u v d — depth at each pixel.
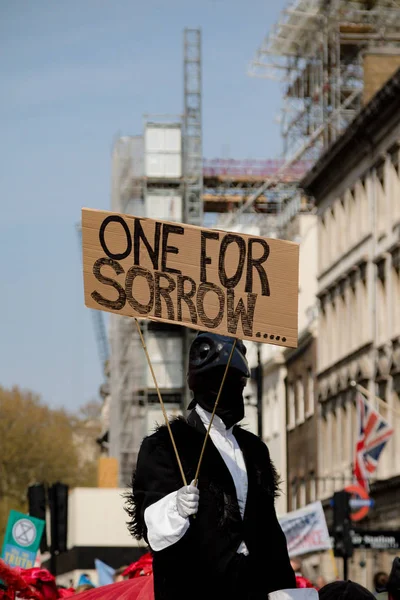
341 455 85.81
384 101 76.12
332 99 103.75
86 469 153.25
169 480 8.78
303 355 95.38
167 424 8.77
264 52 110.12
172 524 8.43
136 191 120.25
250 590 8.81
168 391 115.38
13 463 148.75
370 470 65.56
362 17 103.38
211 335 9.20
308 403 94.00
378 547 51.69
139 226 9.29
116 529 86.25
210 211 131.88
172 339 116.19
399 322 76.25
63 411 154.50
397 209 76.75
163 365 115.81
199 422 9.00
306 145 112.44
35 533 25.36
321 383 90.06
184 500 8.41
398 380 75.31
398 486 73.06
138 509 8.82
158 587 8.77
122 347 119.56
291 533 35.41
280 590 8.89
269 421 103.25
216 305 9.30
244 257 9.39
